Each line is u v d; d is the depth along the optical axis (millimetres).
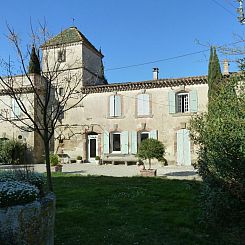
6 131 27484
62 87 20578
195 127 6621
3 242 4137
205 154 6188
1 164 25172
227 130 5453
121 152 26172
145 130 25625
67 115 27531
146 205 8570
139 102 25922
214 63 19359
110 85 26359
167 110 25125
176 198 9477
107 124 26594
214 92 7062
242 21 6203
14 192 4426
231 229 6090
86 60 27953
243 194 5242
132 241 5875
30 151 26766
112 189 11180
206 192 6059
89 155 27188
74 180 14328
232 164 5281
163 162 24188
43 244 4508
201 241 5793
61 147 27484
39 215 4453
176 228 6547
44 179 6344
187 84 24672
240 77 6004
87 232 6367
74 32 28359
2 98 27484
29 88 18172
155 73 26656
